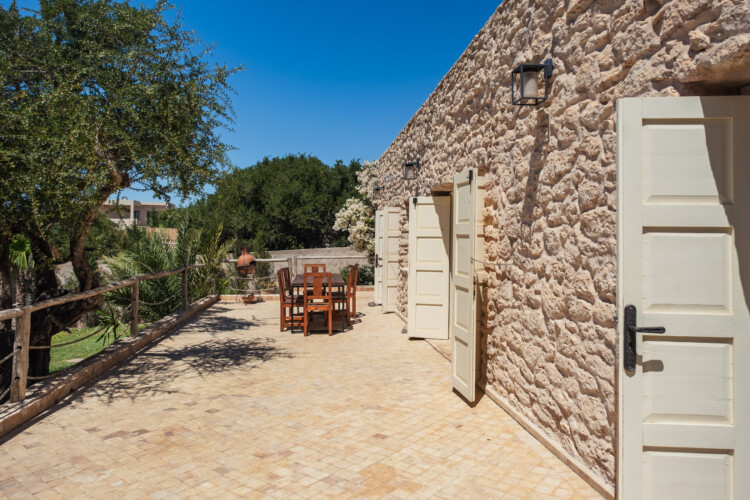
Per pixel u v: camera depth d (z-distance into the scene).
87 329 11.82
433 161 6.54
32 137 3.88
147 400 4.21
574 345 2.88
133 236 11.24
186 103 5.01
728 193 2.16
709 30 1.97
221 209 23.56
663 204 2.20
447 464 2.97
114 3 5.00
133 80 4.81
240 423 3.67
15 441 3.30
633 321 2.21
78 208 4.20
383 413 3.90
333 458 3.06
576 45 2.91
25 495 2.58
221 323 8.47
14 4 4.62
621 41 2.50
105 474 2.83
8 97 4.19
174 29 5.19
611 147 2.53
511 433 3.46
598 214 2.63
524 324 3.61
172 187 5.57
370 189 14.18
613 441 2.49
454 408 4.02
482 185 4.51
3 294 4.65
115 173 4.57
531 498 2.55
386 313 9.63
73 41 4.90
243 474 2.84
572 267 2.91
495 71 4.23
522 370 3.65
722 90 2.20
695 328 2.18
